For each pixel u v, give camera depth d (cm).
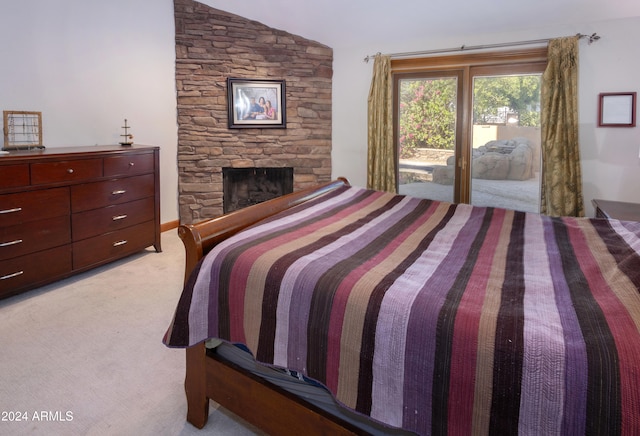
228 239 168
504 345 100
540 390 95
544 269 148
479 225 210
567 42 355
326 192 269
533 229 201
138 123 417
